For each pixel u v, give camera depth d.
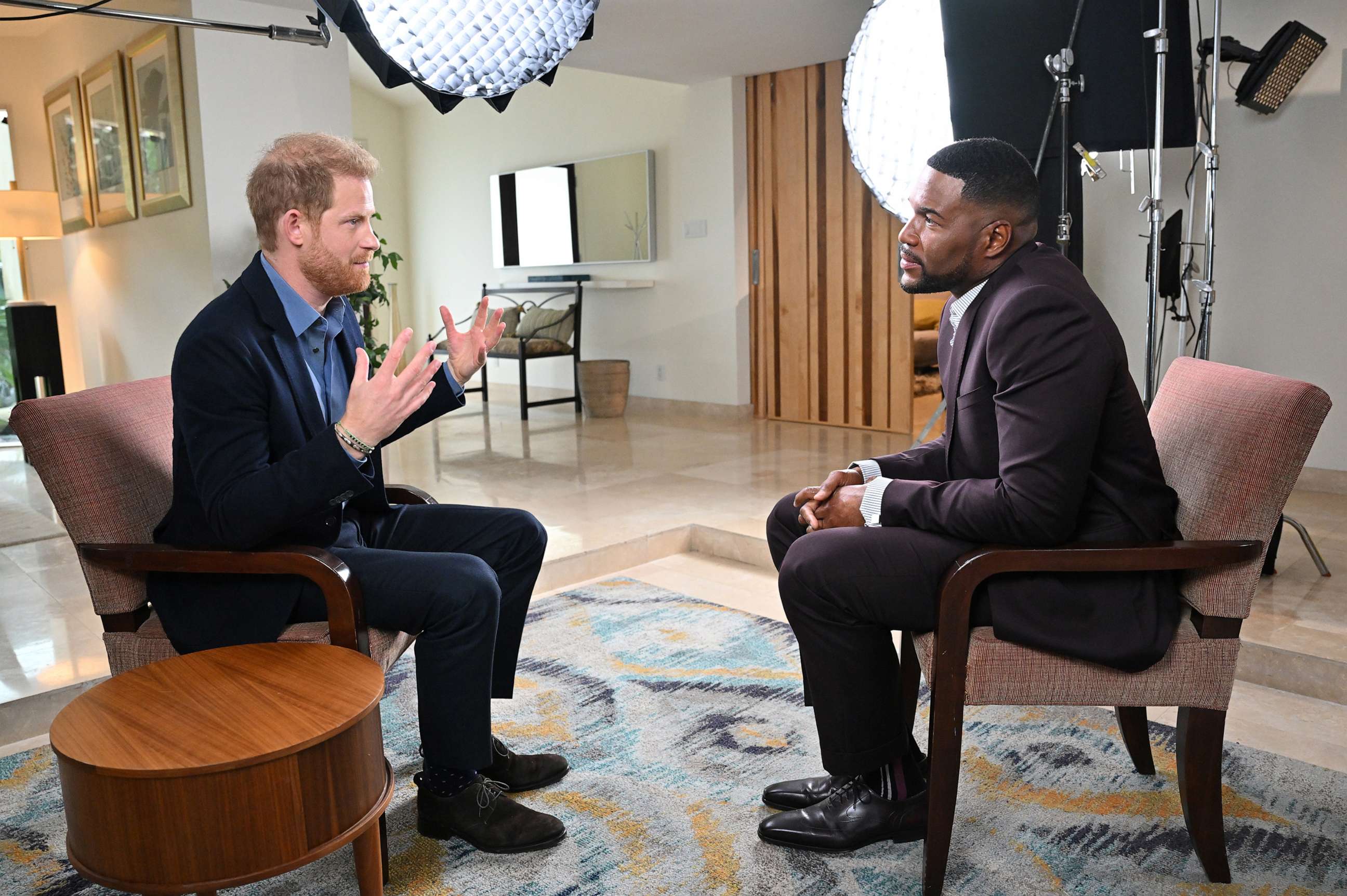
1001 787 1.99
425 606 1.70
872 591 1.65
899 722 1.76
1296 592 2.91
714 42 5.45
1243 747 2.15
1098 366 1.52
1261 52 3.80
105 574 1.75
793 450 5.55
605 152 7.38
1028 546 1.57
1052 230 3.04
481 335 2.00
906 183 3.14
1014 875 1.69
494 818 1.79
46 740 2.31
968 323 1.71
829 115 6.11
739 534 3.71
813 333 6.45
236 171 4.73
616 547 3.60
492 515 2.03
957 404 1.74
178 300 5.18
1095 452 1.63
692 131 6.77
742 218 6.64
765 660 2.68
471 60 1.27
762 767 2.09
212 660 1.54
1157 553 1.53
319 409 1.78
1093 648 1.56
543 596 3.26
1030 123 2.99
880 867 1.73
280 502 1.57
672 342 7.19
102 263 6.23
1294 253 4.10
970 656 1.59
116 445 1.82
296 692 1.42
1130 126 2.95
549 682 2.54
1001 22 2.95
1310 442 1.52
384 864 1.69
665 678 2.56
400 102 8.96
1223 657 1.59
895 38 3.00
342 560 1.73
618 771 2.08
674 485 4.66
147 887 1.25
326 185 1.69
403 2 1.20
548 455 5.56
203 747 1.26
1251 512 1.55
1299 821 1.85
